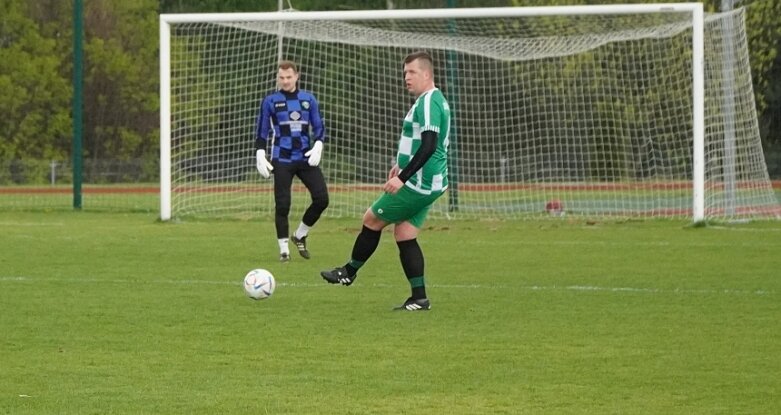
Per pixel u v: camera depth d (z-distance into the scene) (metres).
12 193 96.12
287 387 19.97
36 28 124.31
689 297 31.14
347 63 75.06
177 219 60.91
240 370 21.44
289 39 73.50
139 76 125.38
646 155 71.12
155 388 19.91
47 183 105.94
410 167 27.33
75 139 71.12
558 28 77.50
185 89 69.56
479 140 72.94
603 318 27.53
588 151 72.06
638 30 63.69
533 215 65.00
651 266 38.75
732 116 58.12
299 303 30.25
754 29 72.75
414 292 29.00
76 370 21.45
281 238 41.19
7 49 123.38
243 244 47.56
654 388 19.80
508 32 78.56
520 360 22.31
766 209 60.22
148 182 105.75
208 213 66.06
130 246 46.53
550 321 27.11
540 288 33.22
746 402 18.73
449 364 21.94
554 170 72.75
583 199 72.25
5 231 54.25
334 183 75.25
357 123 75.62
